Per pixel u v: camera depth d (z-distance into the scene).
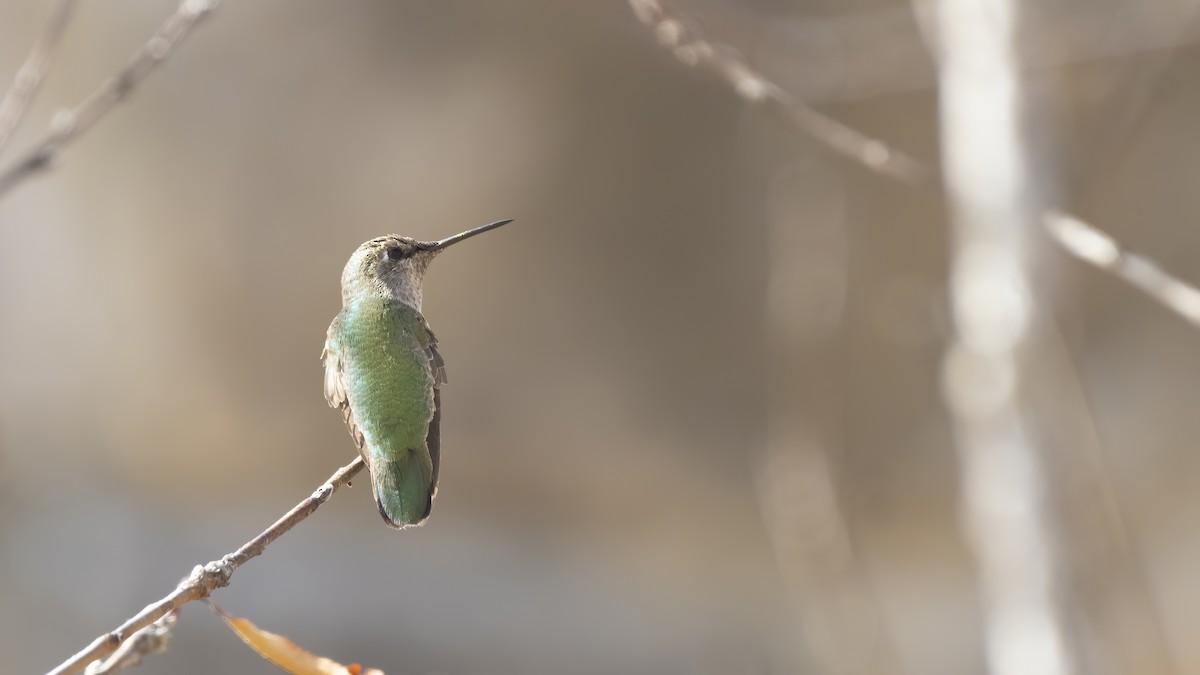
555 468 19.92
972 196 7.96
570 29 18.70
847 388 17.59
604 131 19.16
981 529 8.01
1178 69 15.82
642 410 20.00
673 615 17.88
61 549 17.45
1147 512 16.92
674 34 5.43
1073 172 8.05
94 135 19.14
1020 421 7.81
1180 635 14.57
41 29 18.64
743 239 19.25
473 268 19.45
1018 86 7.96
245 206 19.45
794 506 9.62
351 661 16.73
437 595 18.05
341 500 19.53
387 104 19.16
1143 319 17.52
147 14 18.81
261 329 19.78
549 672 16.78
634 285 19.67
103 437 19.61
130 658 3.26
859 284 17.67
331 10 18.92
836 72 10.20
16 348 19.34
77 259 19.58
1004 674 7.76
